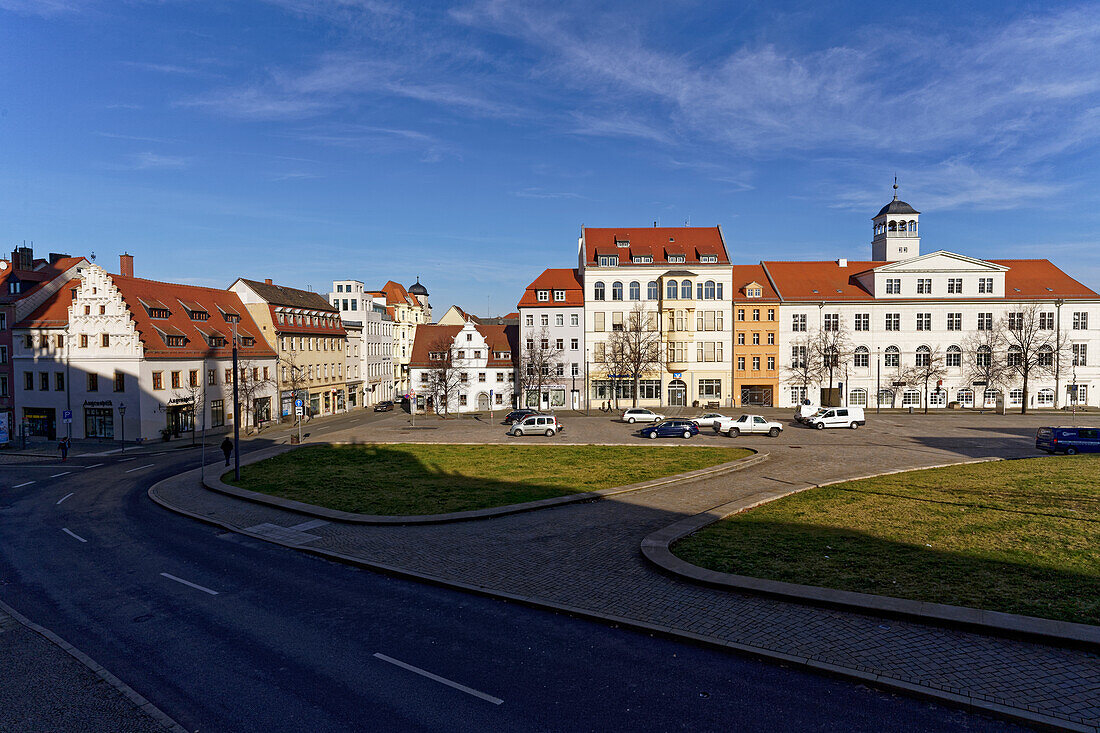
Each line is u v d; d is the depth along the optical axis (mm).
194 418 55625
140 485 30859
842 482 26453
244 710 9094
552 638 11500
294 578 15508
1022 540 16406
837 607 12133
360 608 13289
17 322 54656
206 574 15914
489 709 8984
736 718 8586
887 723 8398
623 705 9008
